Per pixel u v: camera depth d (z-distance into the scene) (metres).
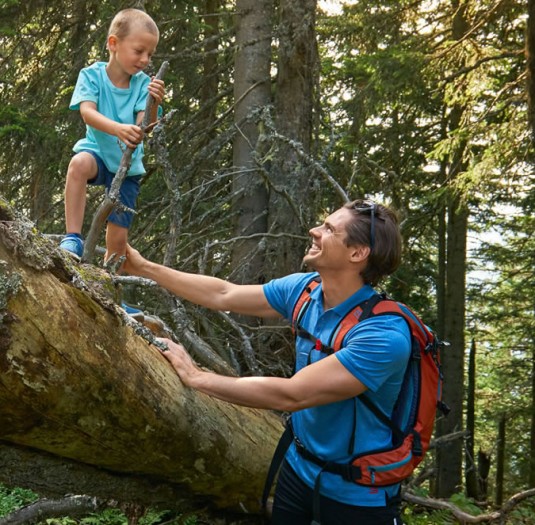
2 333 1.97
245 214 7.47
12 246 1.97
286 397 2.30
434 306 16.38
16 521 3.11
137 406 2.42
